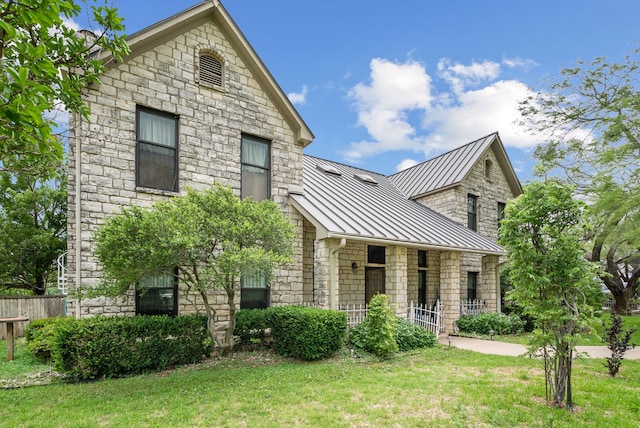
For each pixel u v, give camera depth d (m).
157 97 9.40
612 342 7.82
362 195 15.36
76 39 5.37
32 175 6.61
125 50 5.91
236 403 5.71
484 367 8.30
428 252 16.80
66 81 5.12
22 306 13.45
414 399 6.01
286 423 5.02
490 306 16.48
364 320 9.88
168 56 9.66
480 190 19.23
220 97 10.54
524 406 5.79
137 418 5.14
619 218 13.22
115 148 8.69
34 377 7.40
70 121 8.41
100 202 8.40
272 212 8.38
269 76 11.41
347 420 5.15
